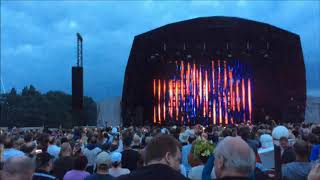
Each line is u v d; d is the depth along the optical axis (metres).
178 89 37.38
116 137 12.89
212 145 6.38
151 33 35.94
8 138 9.09
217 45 36.03
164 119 37.34
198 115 36.94
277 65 36.50
